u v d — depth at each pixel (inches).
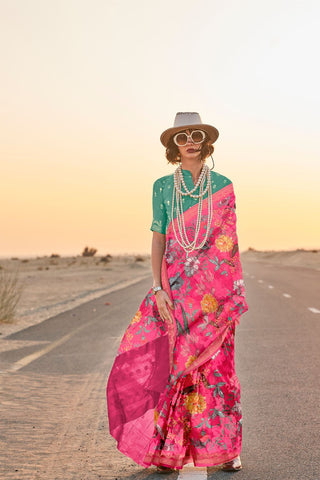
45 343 421.1
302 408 223.3
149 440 156.5
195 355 153.7
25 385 277.0
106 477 159.6
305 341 382.6
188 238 159.0
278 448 179.3
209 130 163.9
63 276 1628.9
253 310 577.6
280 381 270.4
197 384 155.2
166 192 163.0
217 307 156.3
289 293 778.2
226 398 155.6
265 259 3924.7
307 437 188.9
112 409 157.6
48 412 227.8
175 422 155.2
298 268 1854.1
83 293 959.0
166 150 169.3
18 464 171.5
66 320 566.9
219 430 154.3
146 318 160.1
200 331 155.0
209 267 157.8
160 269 162.9
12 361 346.0
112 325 511.8
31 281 1354.6
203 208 159.3
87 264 2810.0
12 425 210.5
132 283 1222.9
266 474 157.6
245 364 313.9
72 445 187.8
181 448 155.5
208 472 159.8
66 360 346.0
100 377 293.0
